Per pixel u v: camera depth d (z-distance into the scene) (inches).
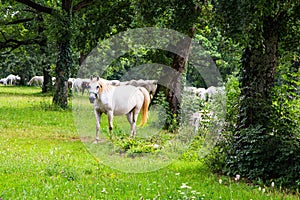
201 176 361.7
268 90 377.1
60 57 995.9
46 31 999.6
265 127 361.4
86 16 855.7
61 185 318.3
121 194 297.0
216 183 333.7
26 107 986.7
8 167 375.2
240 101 379.6
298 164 329.4
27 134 603.2
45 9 991.0
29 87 2191.2
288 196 296.5
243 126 373.4
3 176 346.3
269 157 343.9
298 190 313.0
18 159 414.3
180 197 281.3
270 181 331.9
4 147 492.4
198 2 455.2
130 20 759.1
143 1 473.1
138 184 323.6
